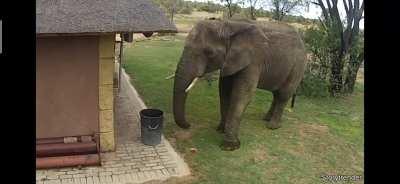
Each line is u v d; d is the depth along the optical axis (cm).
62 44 797
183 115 937
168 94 1365
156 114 955
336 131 1123
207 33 876
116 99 1270
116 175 797
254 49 914
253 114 1218
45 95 818
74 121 845
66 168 809
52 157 809
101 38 802
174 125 1077
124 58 1923
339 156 961
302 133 1092
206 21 896
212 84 1518
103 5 784
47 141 833
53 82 815
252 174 842
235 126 945
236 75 936
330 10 1498
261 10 2123
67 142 841
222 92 1016
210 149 943
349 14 1466
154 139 923
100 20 729
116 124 1050
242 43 894
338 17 1486
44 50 793
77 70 819
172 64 1852
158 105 1245
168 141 967
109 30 707
